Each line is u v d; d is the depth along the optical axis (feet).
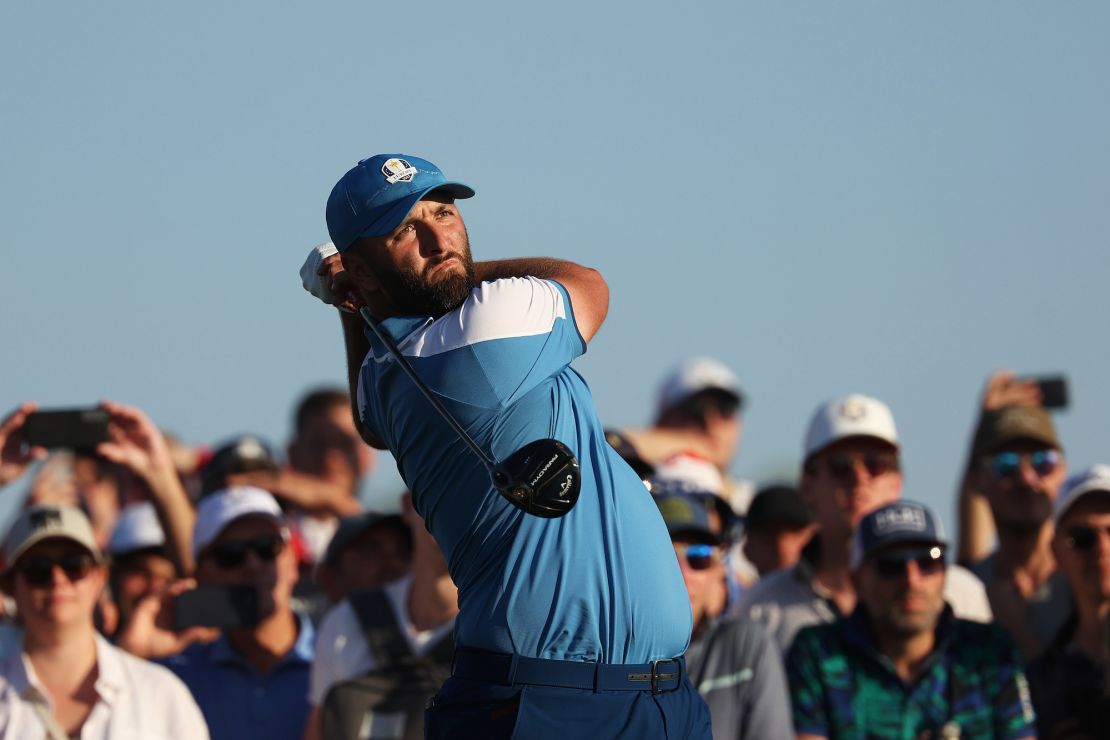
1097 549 97.76
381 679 88.12
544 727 53.21
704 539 89.71
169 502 106.73
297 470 136.77
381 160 56.24
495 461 53.42
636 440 134.00
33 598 88.12
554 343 55.11
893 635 90.63
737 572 133.90
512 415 54.34
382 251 55.62
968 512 119.34
